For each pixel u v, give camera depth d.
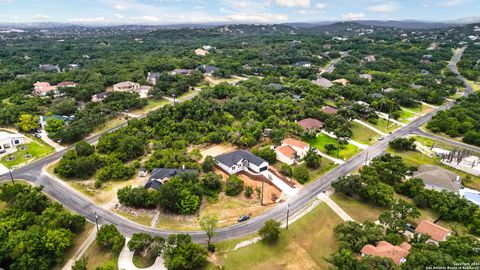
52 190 90.25
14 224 67.88
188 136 119.25
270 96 159.75
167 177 91.19
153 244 65.12
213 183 88.06
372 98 167.38
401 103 172.00
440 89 189.50
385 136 131.75
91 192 89.38
